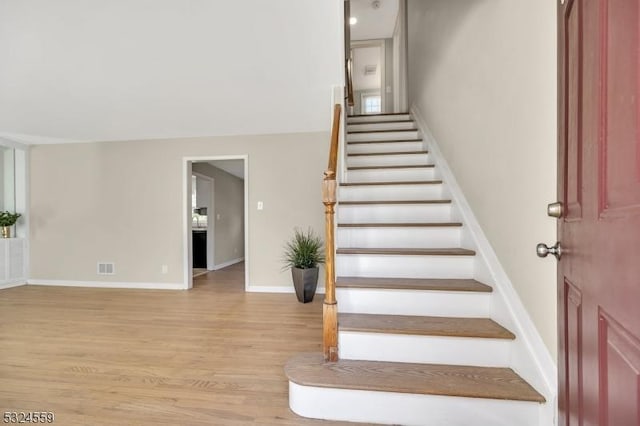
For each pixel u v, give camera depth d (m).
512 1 1.69
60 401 1.82
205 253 6.71
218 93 3.19
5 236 4.77
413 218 2.72
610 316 0.67
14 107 3.48
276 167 4.51
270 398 1.82
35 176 4.96
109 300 4.00
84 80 2.88
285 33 2.24
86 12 1.97
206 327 3.00
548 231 1.38
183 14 2.02
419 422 1.51
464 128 2.49
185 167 4.67
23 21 2.05
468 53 2.39
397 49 6.05
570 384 0.95
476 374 1.60
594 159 0.75
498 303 1.80
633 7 0.57
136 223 4.75
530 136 1.52
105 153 4.83
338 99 3.05
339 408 1.59
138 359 2.33
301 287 3.83
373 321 1.86
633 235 0.57
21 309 3.62
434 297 1.96
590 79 0.78
